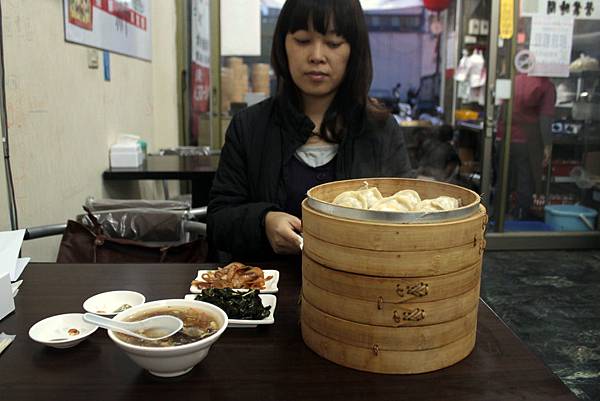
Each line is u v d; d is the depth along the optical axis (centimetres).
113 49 272
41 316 90
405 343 71
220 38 407
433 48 518
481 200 81
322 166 139
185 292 100
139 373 72
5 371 72
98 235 153
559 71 360
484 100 360
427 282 69
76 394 67
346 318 72
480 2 406
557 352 222
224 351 78
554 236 372
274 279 105
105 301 95
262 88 424
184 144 416
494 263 343
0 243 113
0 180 157
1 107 158
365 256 69
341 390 68
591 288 298
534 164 376
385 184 93
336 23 121
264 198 138
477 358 77
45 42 189
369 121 139
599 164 380
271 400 66
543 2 347
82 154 229
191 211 183
